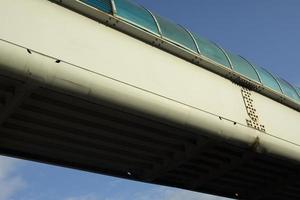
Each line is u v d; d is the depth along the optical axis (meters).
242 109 23.59
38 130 19.03
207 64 22.88
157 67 19.86
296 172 28.61
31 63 14.88
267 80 27.47
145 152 22.67
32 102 17.06
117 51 18.33
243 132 22.52
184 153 22.80
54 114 18.20
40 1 16.53
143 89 18.39
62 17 16.94
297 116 28.27
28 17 15.69
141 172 24.92
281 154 24.77
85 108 18.11
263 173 28.12
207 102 21.42
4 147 19.72
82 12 17.88
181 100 19.97
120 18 19.12
